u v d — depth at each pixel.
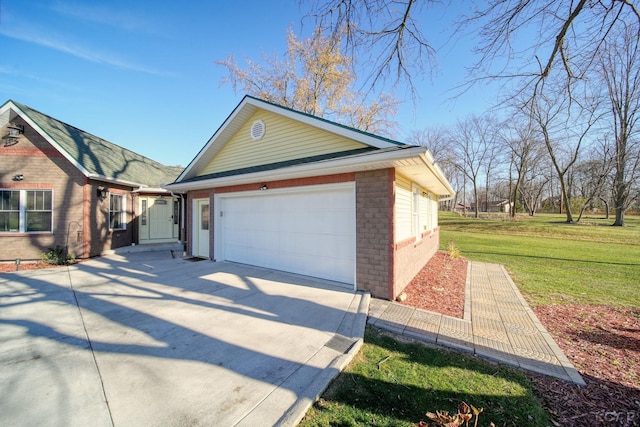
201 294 5.64
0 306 4.99
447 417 1.78
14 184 9.30
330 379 2.82
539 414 2.43
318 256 6.68
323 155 6.55
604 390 2.79
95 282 6.64
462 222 28.02
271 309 4.81
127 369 2.99
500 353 3.46
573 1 3.48
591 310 5.18
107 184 11.09
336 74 15.32
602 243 16.70
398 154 4.63
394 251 5.43
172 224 14.29
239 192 8.38
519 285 7.04
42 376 2.85
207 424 2.21
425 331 4.06
